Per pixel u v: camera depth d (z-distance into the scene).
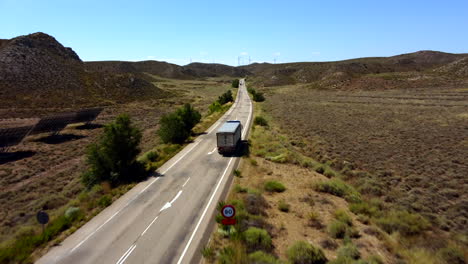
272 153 28.64
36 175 30.42
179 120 37.09
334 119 56.81
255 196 16.78
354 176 24.39
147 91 123.75
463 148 31.38
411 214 15.97
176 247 12.27
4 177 29.27
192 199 17.88
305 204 16.44
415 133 40.66
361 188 21.08
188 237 13.12
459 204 17.80
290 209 15.67
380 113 62.00
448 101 72.25
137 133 25.00
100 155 23.02
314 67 190.12
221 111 67.81
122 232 13.90
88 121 61.75
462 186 20.84
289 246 11.53
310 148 34.69
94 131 57.19
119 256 11.76
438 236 13.65
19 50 100.38
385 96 92.69
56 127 51.50
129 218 15.51
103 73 121.12
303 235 12.64
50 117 49.59
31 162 35.03
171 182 21.48
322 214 15.09
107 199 17.72
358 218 14.59
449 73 120.50
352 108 72.38
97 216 15.94
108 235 13.65
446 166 25.58
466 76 111.31
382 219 14.50
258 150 30.05
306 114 64.88
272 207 15.92
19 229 15.32
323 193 18.61
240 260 10.05
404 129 43.94
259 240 11.62
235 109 72.31
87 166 32.69
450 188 20.91
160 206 17.02
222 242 12.30
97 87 107.06
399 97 87.56
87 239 13.32
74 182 26.16
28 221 17.20
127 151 23.39
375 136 40.16
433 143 34.47
